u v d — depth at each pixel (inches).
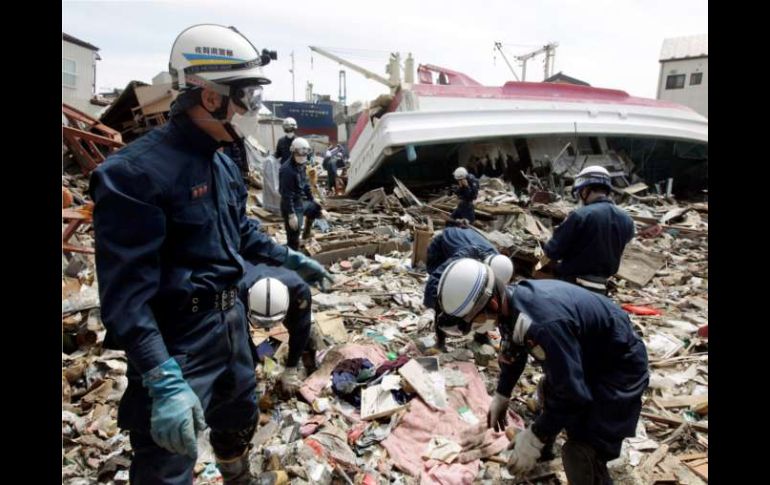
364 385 137.2
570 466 80.9
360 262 273.4
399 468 108.1
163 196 61.4
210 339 69.1
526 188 512.1
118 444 113.5
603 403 78.1
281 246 96.6
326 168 670.5
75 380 138.1
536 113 501.0
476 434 117.6
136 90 520.7
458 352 158.7
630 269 265.7
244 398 79.2
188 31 64.6
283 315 112.1
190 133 65.3
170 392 58.7
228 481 88.4
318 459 107.6
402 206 431.2
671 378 152.2
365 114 513.0
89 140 431.8
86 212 201.6
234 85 64.4
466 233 163.3
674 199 574.2
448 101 479.8
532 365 155.8
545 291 78.0
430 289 146.9
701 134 596.1
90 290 175.5
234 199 76.8
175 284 64.7
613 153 569.3
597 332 78.4
